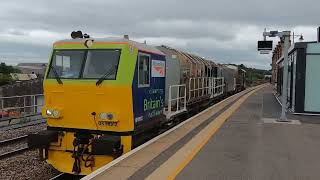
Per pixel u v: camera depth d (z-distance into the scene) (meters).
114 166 8.52
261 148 10.78
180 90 17.45
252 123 15.92
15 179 10.80
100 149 9.84
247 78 84.31
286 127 14.91
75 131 10.70
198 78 21.44
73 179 11.01
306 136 12.87
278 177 7.87
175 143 11.30
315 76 19.64
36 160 12.89
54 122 10.89
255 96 37.50
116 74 10.32
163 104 13.47
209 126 14.81
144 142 12.22
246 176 7.90
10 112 23.45
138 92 10.98
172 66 16.31
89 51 10.75
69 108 10.70
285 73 17.03
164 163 8.85
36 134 10.55
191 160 9.21
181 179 7.62
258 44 23.73
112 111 10.32
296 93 19.83
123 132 10.31
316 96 19.66
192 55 22.05
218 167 8.59
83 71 10.66
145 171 8.13
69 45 10.98
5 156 13.13
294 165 8.88
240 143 11.48
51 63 11.07
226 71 37.44
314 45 19.61
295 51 20.31
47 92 10.96
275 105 25.66
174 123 16.64
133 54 10.73
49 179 10.75
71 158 10.73
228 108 22.58
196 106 21.75
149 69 11.85
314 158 9.62
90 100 10.49
